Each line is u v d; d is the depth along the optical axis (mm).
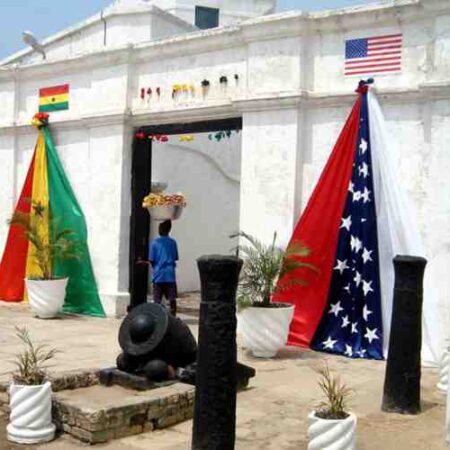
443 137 10070
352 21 10984
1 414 7480
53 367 9359
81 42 18656
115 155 14008
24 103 15969
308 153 11500
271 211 11711
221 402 5770
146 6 17141
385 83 10750
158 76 13523
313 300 11156
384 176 10648
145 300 14336
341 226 10961
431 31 10336
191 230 19312
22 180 15977
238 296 10406
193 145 19031
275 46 11688
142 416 7004
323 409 6332
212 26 21125
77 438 6770
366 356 10484
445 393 8492
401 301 7680
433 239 10125
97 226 14312
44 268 14016
